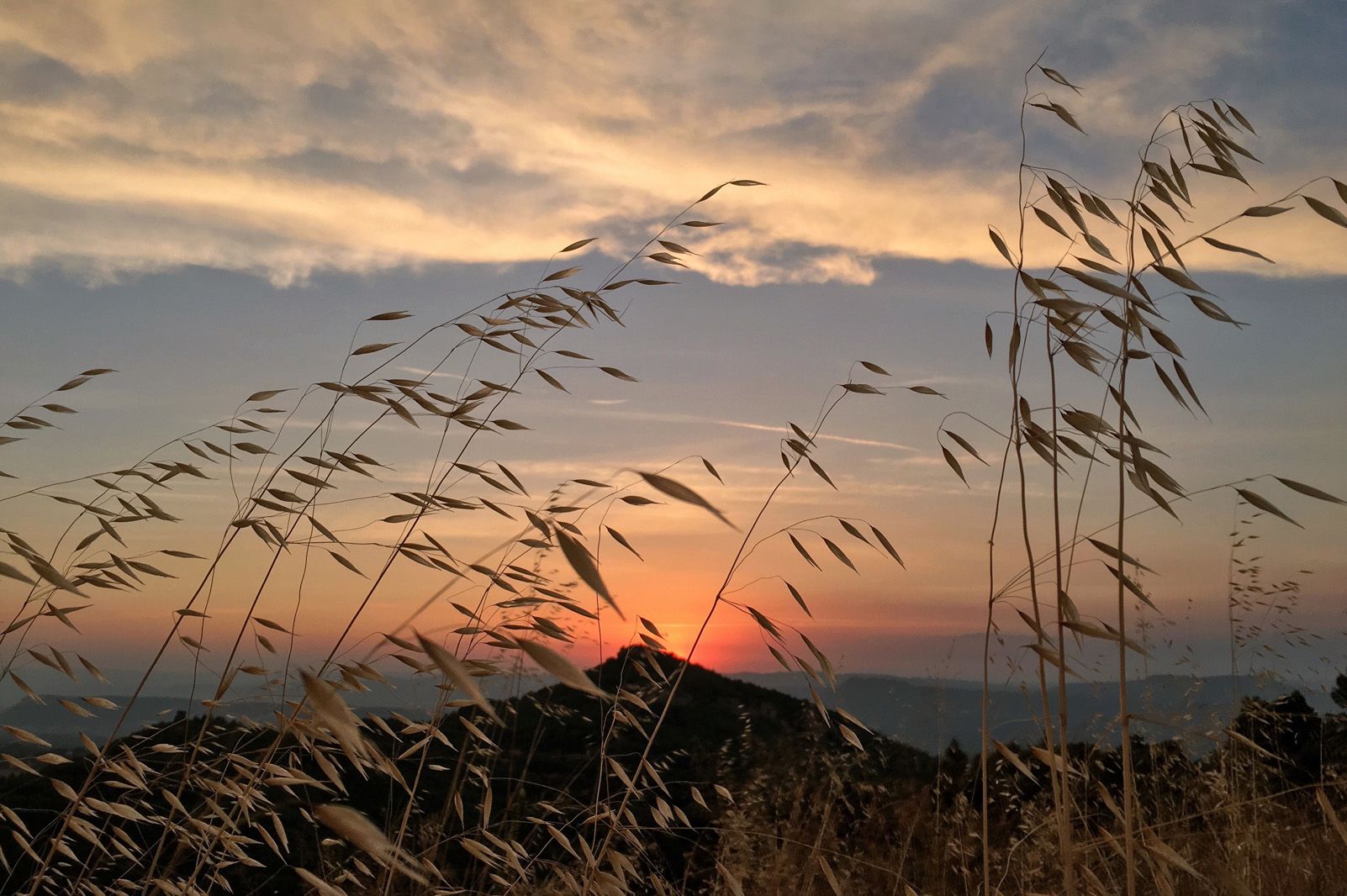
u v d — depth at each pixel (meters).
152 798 3.35
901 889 3.90
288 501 2.88
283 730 2.68
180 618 2.89
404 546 2.73
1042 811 3.98
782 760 6.32
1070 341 2.30
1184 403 2.19
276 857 3.50
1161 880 2.10
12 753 2.79
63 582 1.90
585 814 3.08
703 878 4.08
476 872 3.47
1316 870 3.68
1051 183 2.35
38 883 2.75
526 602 2.71
